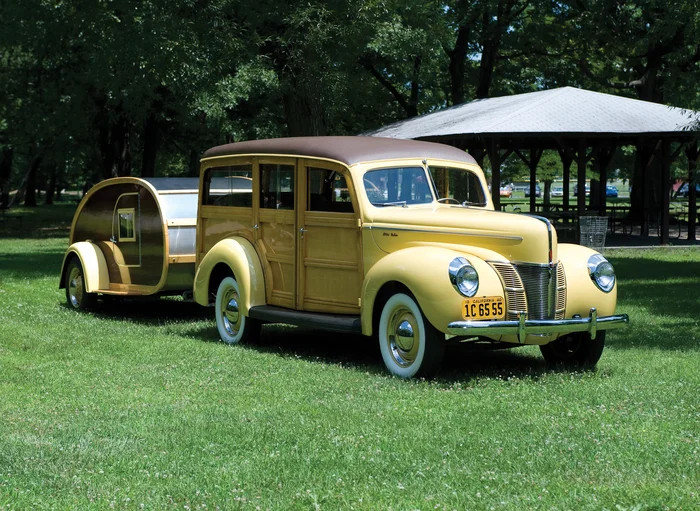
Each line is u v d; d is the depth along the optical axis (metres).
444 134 24.28
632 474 5.16
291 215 9.48
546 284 7.93
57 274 17.55
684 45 31.80
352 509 4.58
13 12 26.03
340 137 9.65
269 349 9.66
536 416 6.51
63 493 4.87
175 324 11.63
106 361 8.84
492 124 23.23
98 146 36.44
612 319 8.23
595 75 39.06
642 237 27.75
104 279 12.74
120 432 6.11
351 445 5.77
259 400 7.11
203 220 10.91
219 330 10.24
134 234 12.39
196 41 19.44
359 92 31.94
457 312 7.59
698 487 4.93
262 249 9.88
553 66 39.66
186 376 8.05
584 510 4.55
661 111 24.62
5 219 42.09
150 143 33.66
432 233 8.38
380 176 8.96
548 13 37.06
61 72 31.25
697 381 7.77
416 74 36.53
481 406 6.82
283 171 9.60
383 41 27.05
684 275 17.05
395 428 6.20
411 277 7.81
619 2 34.91
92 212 13.11
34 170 58.97
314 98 21.11
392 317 8.19
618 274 17.30
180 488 4.93
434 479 5.06
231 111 29.14
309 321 8.93
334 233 9.05
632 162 45.78
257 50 20.61
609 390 7.38
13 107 33.38
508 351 9.65
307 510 4.60
